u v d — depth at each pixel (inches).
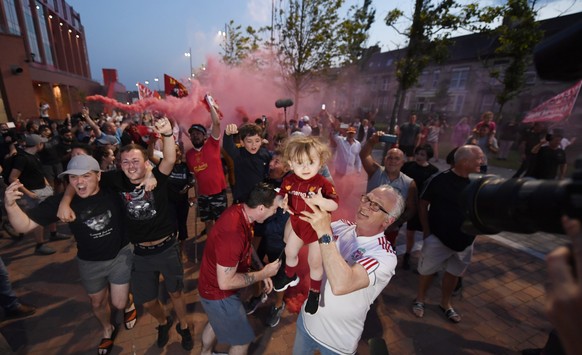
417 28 366.6
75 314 136.5
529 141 358.9
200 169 175.9
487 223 31.2
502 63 701.9
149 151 176.1
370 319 136.7
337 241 84.7
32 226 98.8
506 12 373.1
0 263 127.6
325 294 77.7
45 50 1205.7
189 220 245.4
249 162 161.8
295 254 94.3
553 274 21.6
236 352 100.0
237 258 87.0
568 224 21.4
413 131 403.9
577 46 19.7
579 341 18.4
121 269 110.8
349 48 476.7
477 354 120.4
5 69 784.3
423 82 1251.2
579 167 23.0
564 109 280.1
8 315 132.3
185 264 177.0
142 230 106.5
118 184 106.0
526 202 25.5
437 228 128.5
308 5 425.4
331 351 78.7
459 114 1103.6
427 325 134.4
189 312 138.2
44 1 1213.1
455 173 126.0
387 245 75.7
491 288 162.4
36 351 116.9
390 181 147.8
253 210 89.1
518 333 131.6
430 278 137.3
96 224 102.3
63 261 181.2
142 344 120.5
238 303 95.4
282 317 136.0
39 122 618.5
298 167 79.1
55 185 277.6
